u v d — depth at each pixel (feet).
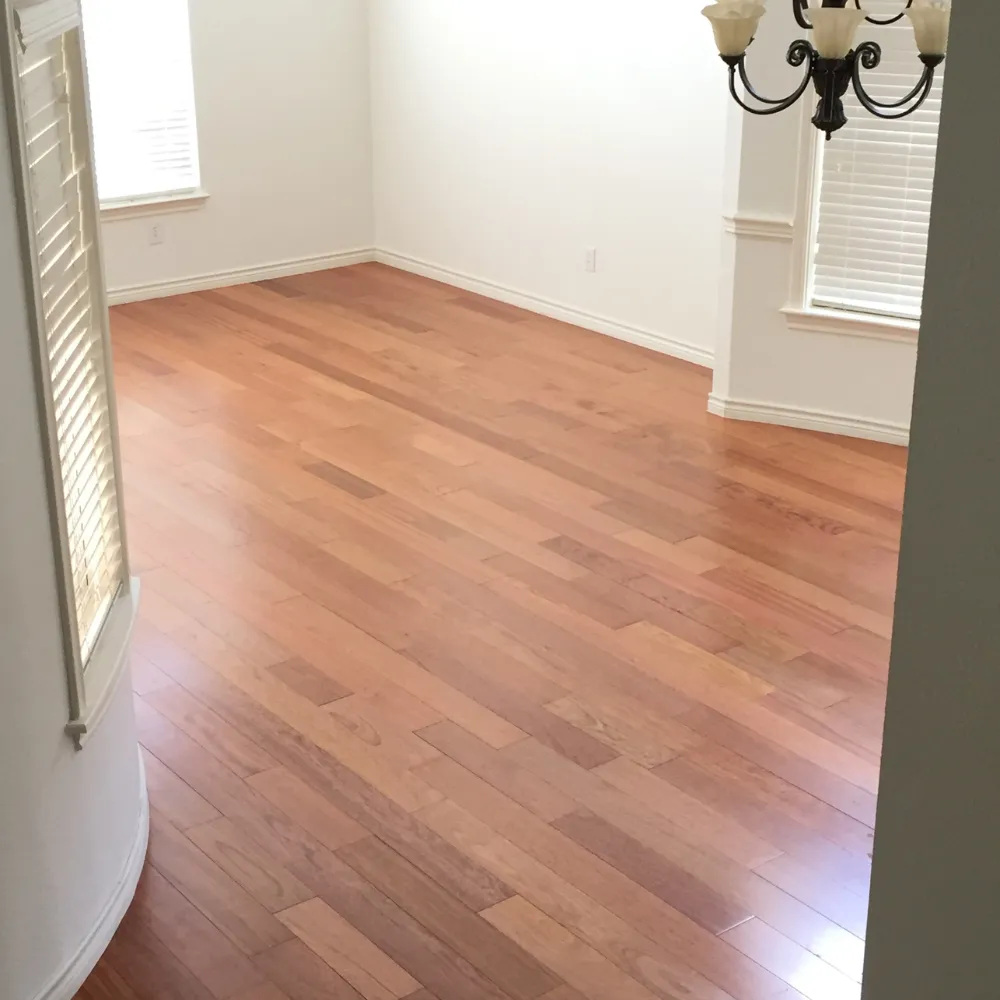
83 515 8.89
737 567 14.14
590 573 13.99
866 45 9.25
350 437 17.56
